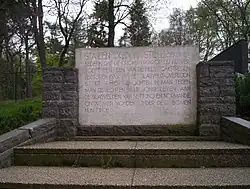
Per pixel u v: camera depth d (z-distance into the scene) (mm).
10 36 20656
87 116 6820
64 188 3889
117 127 6684
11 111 11156
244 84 9039
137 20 21328
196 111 6641
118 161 4762
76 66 6895
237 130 5516
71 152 4840
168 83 6715
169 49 6746
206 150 4703
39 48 19562
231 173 4285
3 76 23625
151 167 4715
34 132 5617
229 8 26984
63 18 21375
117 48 6816
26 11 18609
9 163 4848
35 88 27391
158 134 6602
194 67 6707
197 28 29203
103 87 6816
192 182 3883
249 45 24688
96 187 3859
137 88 6758
